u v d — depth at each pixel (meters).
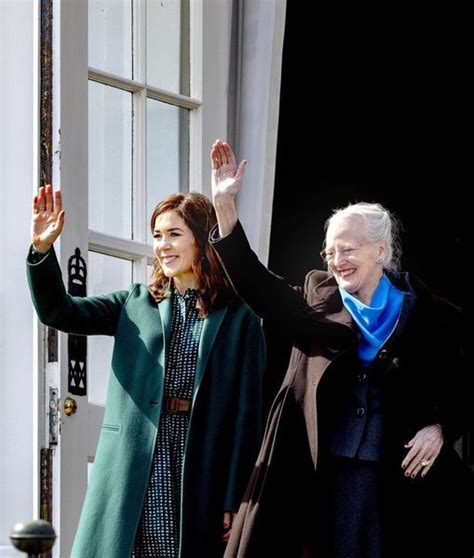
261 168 13.30
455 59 16.70
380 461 10.04
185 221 10.84
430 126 16.69
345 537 9.96
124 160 12.23
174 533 10.42
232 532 10.09
